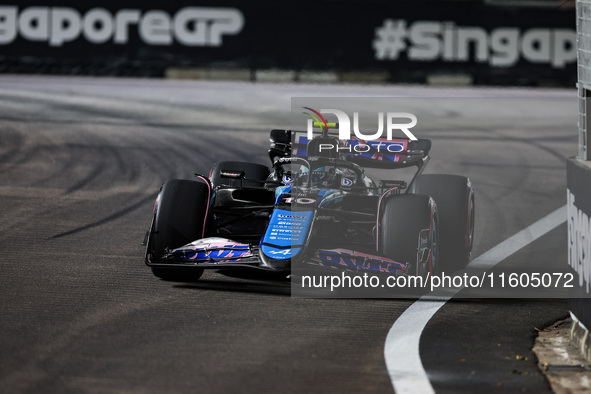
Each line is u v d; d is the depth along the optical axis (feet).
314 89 298.76
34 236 113.80
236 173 94.02
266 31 317.83
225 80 317.22
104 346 66.59
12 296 81.61
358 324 75.46
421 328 74.84
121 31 315.99
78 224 123.24
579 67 74.02
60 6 313.73
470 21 319.47
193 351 66.03
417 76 318.86
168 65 317.83
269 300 83.15
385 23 317.22
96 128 220.43
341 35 317.42
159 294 84.43
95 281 89.40
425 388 59.36
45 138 204.74
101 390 56.95
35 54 314.14
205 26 317.83
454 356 67.05
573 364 65.98
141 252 106.11
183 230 88.79
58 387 57.26
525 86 321.73
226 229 100.27
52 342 67.21
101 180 161.07
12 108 243.60
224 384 58.90
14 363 61.87
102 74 315.58
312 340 70.08
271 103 267.59
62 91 278.46
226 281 91.25
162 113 246.47
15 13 313.12
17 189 149.69
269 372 61.72
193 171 172.65
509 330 75.41
